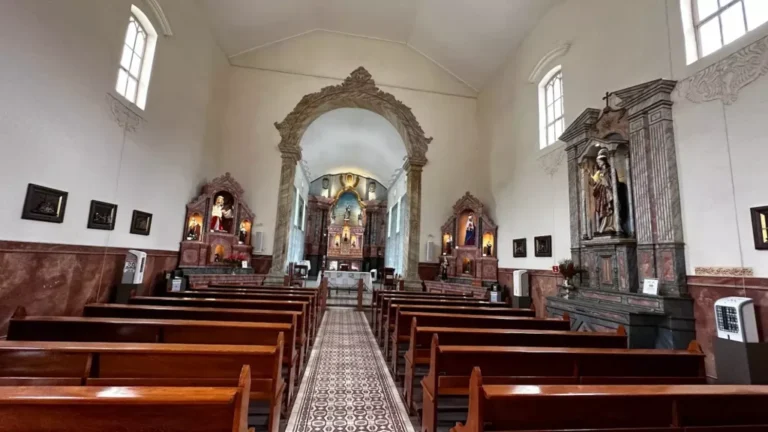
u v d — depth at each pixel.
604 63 6.55
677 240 4.85
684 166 4.90
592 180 6.54
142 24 6.95
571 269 6.63
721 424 1.96
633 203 5.65
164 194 7.98
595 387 1.87
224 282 9.59
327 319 8.41
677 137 5.04
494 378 2.73
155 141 7.46
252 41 11.46
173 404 1.39
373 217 23.83
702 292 4.57
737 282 4.17
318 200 23.34
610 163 5.98
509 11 8.95
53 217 4.83
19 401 1.35
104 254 5.98
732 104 4.37
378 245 23.50
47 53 4.55
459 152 12.53
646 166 5.36
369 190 24.45
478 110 12.69
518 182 9.62
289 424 3.21
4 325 4.21
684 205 4.87
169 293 6.19
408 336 4.49
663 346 4.72
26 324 3.23
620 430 1.81
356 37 12.50
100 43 5.58
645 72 5.63
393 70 12.56
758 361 3.67
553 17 8.30
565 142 7.36
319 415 3.42
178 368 2.49
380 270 22.22
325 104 11.98
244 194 11.29
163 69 7.62
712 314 4.43
